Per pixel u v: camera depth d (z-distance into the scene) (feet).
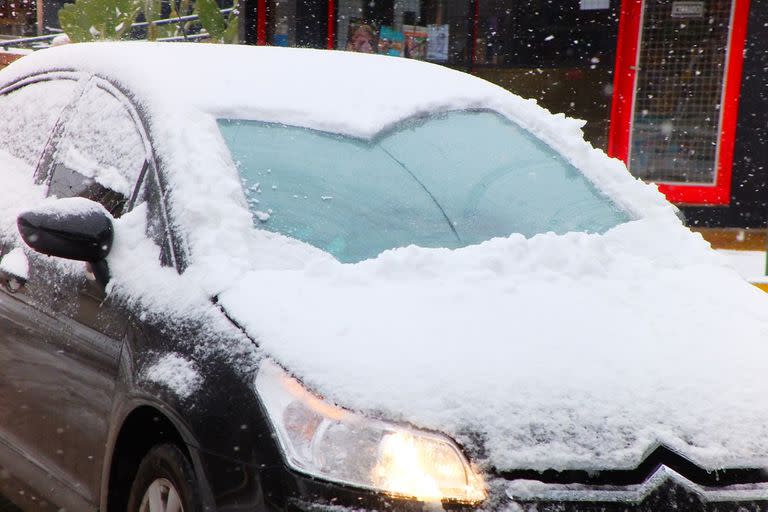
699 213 77.56
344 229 23.11
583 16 77.46
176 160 23.36
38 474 25.54
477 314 19.98
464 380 17.84
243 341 18.98
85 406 22.94
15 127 31.37
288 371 18.06
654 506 16.90
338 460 16.94
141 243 22.94
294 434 17.40
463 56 80.43
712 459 17.37
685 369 18.98
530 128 29.19
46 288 25.11
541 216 25.45
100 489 22.17
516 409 17.51
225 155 23.75
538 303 20.74
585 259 22.75
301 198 23.53
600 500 16.76
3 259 27.30
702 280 23.32
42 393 25.00
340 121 26.05
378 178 24.76
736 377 18.97
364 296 20.36
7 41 98.37
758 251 69.82
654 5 76.38
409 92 28.32
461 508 16.48
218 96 25.54
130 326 21.66
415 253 21.83
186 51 28.35
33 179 28.73
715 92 76.43
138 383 20.43
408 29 81.51
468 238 23.85
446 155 26.35
